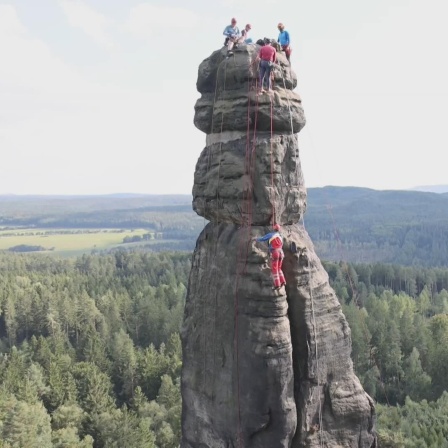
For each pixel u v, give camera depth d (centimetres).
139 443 6494
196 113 2444
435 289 15962
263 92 2175
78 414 7231
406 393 8562
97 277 17325
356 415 2214
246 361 2075
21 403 6372
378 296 13925
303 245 2208
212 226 2383
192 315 2427
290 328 2169
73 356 10300
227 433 2186
